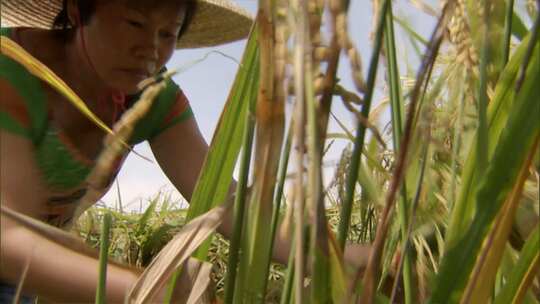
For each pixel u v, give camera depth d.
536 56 0.41
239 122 0.54
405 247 0.46
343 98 0.41
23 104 0.94
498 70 0.51
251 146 0.50
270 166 0.46
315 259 0.43
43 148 1.00
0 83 0.92
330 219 1.40
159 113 1.27
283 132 0.46
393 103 0.54
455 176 0.58
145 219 1.89
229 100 0.54
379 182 0.63
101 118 1.11
